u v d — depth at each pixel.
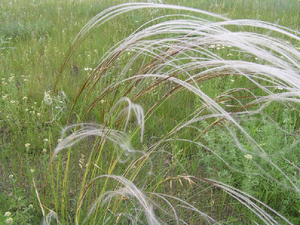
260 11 7.81
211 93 3.28
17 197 2.11
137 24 6.49
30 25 6.42
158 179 2.34
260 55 1.29
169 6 1.48
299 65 1.31
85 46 5.25
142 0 5.21
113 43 5.36
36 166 2.70
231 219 2.10
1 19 7.10
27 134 2.91
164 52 1.66
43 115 3.13
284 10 7.87
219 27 1.50
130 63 2.08
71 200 2.37
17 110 3.40
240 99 3.51
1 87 3.90
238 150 2.47
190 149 2.69
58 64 4.66
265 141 2.38
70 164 2.64
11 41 5.76
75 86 3.99
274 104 3.08
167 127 3.14
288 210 2.20
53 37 6.06
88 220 1.96
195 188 2.46
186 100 3.61
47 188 2.36
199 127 3.07
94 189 2.37
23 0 9.58
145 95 3.56
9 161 2.81
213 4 8.32
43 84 4.03
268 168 2.34
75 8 8.55
